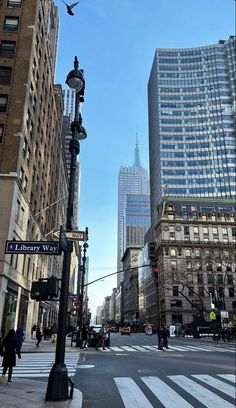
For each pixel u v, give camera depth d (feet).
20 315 115.55
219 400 29.17
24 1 125.90
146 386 34.94
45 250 28.78
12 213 97.91
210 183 427.74
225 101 465.88
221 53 494.18
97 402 27.71
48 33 158.61
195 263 304.30
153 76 514.27
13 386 31.55
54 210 202.49
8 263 96.07
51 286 27.99
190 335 190.80
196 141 448.65
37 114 132.87
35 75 127.54
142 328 348.18
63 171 260.42
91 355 68.64
